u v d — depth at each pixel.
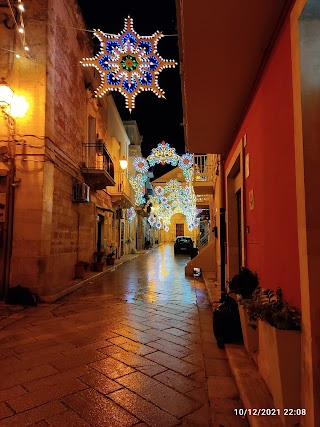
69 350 4.42
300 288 2.28
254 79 3.89
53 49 8.48
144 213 31.78
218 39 3.16
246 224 4.53
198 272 12.43
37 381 3.48
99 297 8.20
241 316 4.19
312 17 2.30
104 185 12.84
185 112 5.06
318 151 2.22
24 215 7.78
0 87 7.48
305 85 2.27
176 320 6.03
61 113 9.24
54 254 8.76
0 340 4.84
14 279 7.65
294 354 2.26
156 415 2.84
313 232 2.15
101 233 15.51
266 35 3.09
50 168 8.28
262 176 3.54
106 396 3.17
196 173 12.34
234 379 3.46
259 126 3.71
